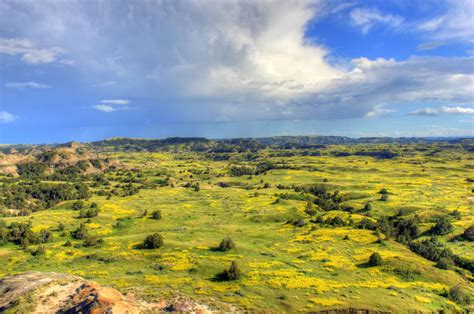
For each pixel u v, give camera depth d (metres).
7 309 31.31
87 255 60.50
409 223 84.06
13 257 60.91
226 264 52.66
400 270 50.00
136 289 41.00
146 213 100.69
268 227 83.62
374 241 66.62
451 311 39.41
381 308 37.84
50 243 72.25
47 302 32.28
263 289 42.56
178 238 71.56
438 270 51.12
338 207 108.62
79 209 114.38
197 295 39.91
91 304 29.69
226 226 85.00
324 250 60.69
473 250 63.66
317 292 41.88
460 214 89.12
